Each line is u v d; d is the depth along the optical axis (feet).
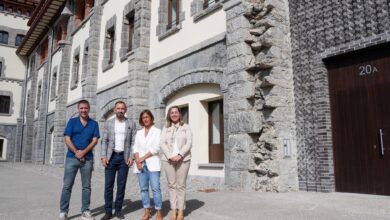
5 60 116.78
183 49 38.09
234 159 27.63
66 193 19.53
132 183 36.58
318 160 25.85
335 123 25.86
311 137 26.50
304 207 19.77
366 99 24.25
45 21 89.66
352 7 24.63
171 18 42.65
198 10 36.37
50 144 85.92
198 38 35.81
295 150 27.25
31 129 104.99
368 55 24.38
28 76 116.16
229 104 28.86
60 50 82.53
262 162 26.71
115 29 54.39
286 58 28.02
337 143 25.59
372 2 23.45
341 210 18.67
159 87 41.98
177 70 38.78
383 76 23.43
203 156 35.12
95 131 20.38
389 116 22.88
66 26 81.92
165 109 41.55
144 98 44.01
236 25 28.84
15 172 59.62
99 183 38.68
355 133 24.62
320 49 26.50
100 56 58.90
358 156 24.30
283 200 22.09
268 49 27.53
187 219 18.17
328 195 23.66
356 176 24.27
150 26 45.39
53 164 74.38
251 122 26.71
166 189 31.30
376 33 23.08
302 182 26.68
